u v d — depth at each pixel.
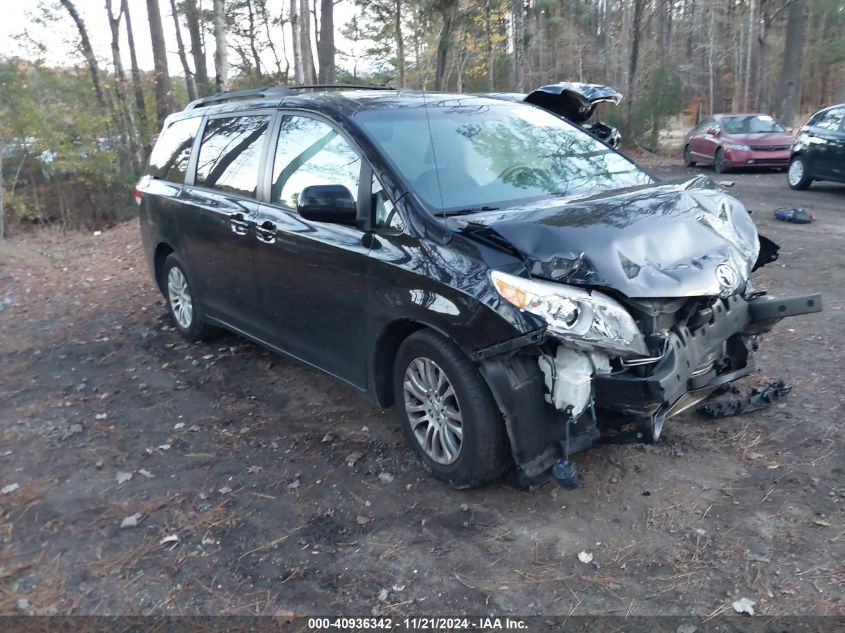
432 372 3.75
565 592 3.04
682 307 3.48
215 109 5.88
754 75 43.50
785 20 33.94
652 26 42.03
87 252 11.48
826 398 4.51
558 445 3.44
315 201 3.89
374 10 25.42
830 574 3.02
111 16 23.27
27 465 4.39
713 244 3.61
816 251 8.54
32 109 18.58
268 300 4.95
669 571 3.12
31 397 5.50
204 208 5.52
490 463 3.55
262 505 3.80
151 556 3.42
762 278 7.49
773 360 5.19
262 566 3.31
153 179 6.61
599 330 3.19
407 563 3.28
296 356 4.86
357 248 4.02
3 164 18.47
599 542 3.33
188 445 4.54
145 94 25.62
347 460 4.20
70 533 3.64
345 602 3.06
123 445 4.59
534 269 3.28
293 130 4.76
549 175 4.39
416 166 4.09
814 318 6.05
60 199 18.83
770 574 3.05
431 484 3.88
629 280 3.26
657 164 21.03
